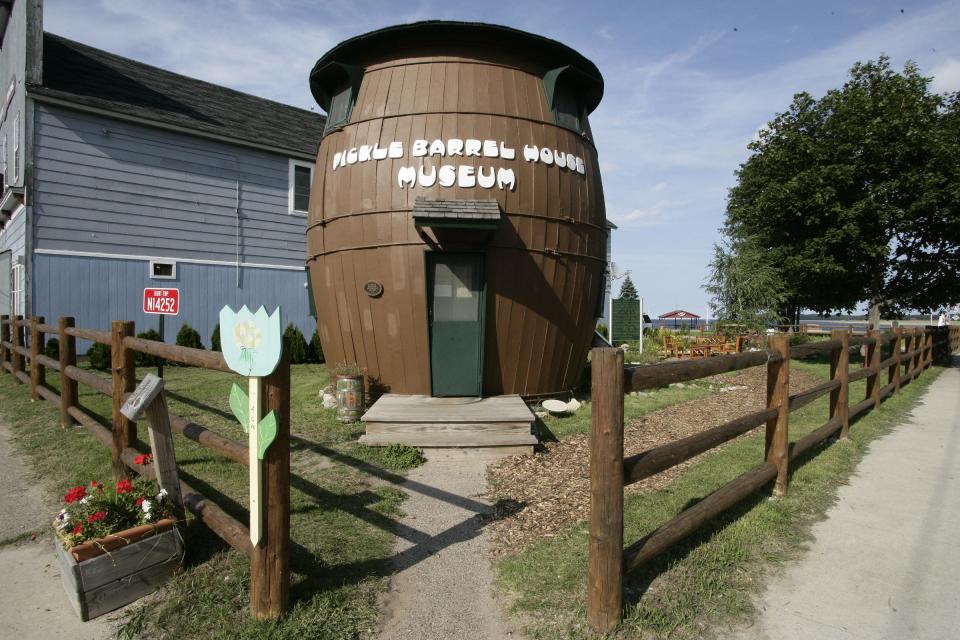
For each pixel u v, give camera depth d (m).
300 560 3.35
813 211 16.11
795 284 17.67
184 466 5.02
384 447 5.64
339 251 7.02
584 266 7.25
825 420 7.31
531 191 6.69
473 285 6.63
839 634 2.65
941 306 18.16
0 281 13.66
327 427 6.57
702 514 3.30
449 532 3.86
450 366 6.66
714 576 3.12
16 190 10.50
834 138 16.44
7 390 8.55
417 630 2.72
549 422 6.75
